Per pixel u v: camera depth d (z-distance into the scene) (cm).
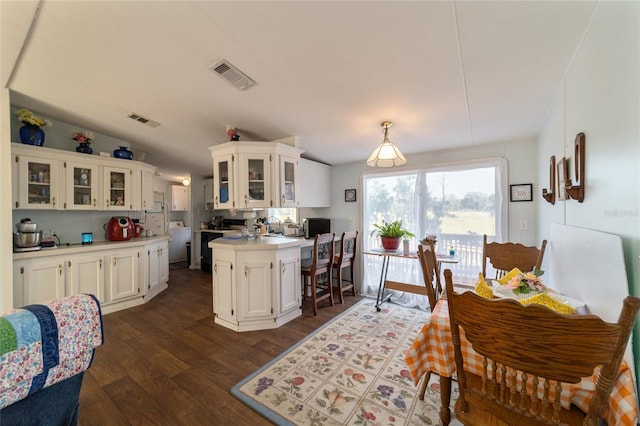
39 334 91
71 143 323
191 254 566
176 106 254
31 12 143
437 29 138
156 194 586
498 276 233
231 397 169
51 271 269
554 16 124
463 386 105
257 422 149
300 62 174
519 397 108
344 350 228
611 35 106
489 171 312
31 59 187
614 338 70
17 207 263
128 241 349
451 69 171
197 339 249
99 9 140
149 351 227
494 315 86
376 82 192
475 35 140
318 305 343
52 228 316
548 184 229
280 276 281
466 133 279
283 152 306
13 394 85
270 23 141
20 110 264
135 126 316
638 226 88
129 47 170
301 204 367
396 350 228
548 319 77
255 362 209
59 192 293
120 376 191
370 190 402
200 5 132
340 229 426
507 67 166
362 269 399
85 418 150
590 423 79
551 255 204
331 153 371
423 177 351
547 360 80
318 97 219
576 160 145
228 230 530
